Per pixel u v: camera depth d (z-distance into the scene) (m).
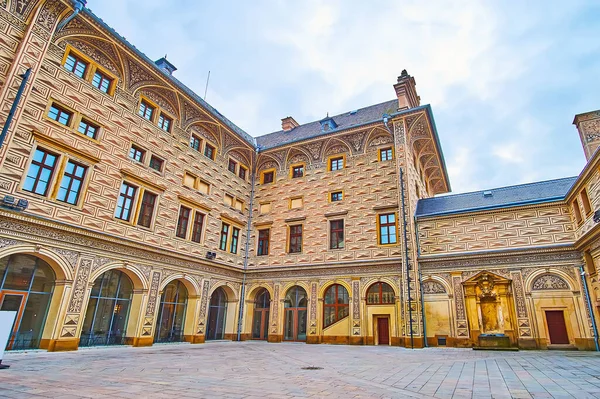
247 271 27.23
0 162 13.88
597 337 16.95
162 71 21.27
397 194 23.64
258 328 26.30
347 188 25.75
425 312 20.94
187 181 23.48
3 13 14.84
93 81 18.55
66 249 15.96
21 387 7.32
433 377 9.35
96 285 17.67
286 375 9.66
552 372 9.95
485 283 19.77
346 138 26.86
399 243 22.62
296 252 26.12
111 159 18.58
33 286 15.34
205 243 24.02
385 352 17.19
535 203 19.97
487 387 7.84
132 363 11.93
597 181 15.52
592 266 17.58
